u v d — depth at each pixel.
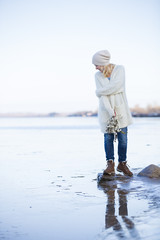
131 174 3.80
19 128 19.38
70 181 3.62
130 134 11.92
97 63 3.83
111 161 3.79
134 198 2.71
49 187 3.31
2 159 5.74
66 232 1.93
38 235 1.89
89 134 12.55
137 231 1.85
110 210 2.36
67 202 2.66
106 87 3.74
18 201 2.73
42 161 5.41
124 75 3.81
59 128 18.25
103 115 3.87
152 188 3.08
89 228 1.98
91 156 5.96
